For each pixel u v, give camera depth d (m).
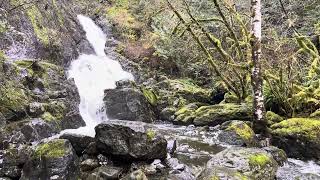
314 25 14.80
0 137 8.87
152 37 21.38
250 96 13.44
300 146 8.69
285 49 13.25
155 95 16.42
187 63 20.19
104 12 24.75
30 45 14.45
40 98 11.48
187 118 13.53
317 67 10.96
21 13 14.83
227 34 15.82
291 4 17.06
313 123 9.00
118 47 21.95
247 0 16.72
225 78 13.47
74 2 24.95
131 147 7.56
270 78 11.72
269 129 9.62
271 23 16.73
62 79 13.27
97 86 16.95
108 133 7.66
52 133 10.55
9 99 10.29
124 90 14.41
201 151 9.02
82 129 11.70
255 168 6.71
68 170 6.73
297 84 11.49
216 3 12.46
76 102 13.51
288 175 7.35
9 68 11.02
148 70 20.44
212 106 13.52
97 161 7.63
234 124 10.12
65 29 18.66
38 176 6.63
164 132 11.64
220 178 6.06
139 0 25.39
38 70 12.42
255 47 9.73
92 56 20.09
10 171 7.01
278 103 11.52
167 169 7.52
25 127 9.66
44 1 17.44
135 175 6.55
